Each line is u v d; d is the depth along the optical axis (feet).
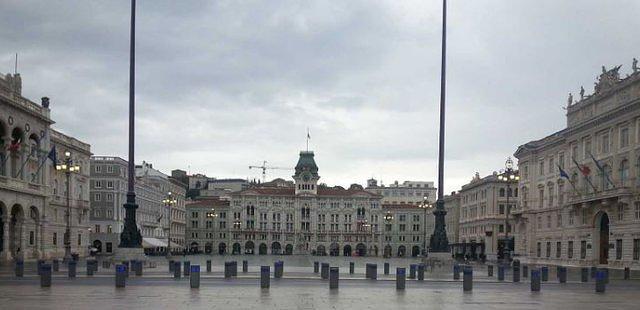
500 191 476.54
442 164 200.23
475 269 216.95
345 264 272.92
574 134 303.89
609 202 261.24
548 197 341.41
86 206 378.12
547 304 88.53
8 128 257.14
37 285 109.70
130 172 172.65
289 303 84.64
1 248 257.55
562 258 317.83
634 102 241.35
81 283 115.65
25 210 272.31
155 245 434.71
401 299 92.48
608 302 92.58
